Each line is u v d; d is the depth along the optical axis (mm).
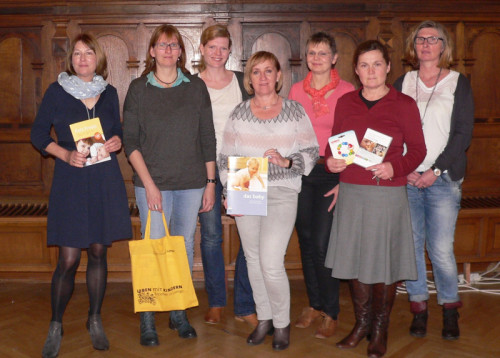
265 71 2477
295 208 2566
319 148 2660
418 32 2668
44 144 2512
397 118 2430
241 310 2939
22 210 3795
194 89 2621
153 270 2557
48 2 3865
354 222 2473
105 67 2613
